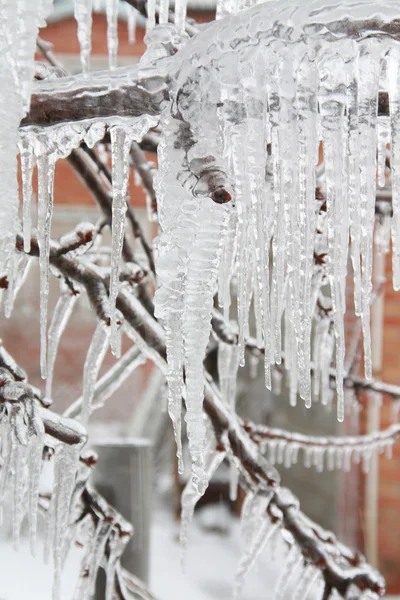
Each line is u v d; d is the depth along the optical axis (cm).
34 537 125
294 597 136
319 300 152
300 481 400
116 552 138
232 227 111
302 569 137
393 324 343
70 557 279
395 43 99
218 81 100
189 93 100
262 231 102
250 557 136
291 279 105
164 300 103
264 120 100
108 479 165
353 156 102
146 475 169
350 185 103
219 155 100
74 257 127
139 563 167
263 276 104
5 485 126
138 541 166
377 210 146
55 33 563
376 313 343
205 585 354
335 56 100
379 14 98
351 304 273
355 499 371
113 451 165
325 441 190
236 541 441
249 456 135
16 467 124
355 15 98
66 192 600
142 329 129
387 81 104
